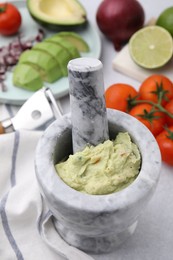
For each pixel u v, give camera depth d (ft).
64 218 1.15
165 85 1.68
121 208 1.07
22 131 1.48
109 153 1.17
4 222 1.34
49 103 1.61
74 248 1.29
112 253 1.32
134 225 1.36
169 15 1.91
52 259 1.28
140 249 1.33
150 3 2.32
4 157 1.47
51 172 1.14
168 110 1.63
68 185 1.15
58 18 2.11
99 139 1.19
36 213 1.36
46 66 1.83
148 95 1.66
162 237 1.36
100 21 2.03
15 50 2.03
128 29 2.00
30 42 2.07
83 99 1.11
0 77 1.90
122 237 1.32
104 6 2.01
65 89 1.81
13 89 1.84
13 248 1.31
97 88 1.09
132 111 1.64
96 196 1.09
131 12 1.97
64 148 1.26
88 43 2.08
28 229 1.35
